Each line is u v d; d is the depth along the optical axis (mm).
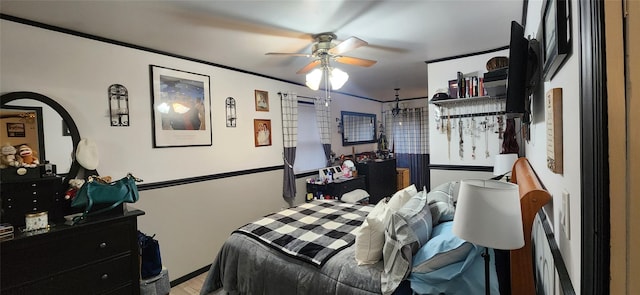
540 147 1442
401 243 1522
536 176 1468
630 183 503
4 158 1881
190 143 2980
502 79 2061
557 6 843
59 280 1836
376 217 1738
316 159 4734
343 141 5406
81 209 2141
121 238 2105
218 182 3236
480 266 1382
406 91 5422
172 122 2838
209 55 2924
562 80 925
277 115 3994
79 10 1896
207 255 3121
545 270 1306
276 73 3725
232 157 3398
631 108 500
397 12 2033
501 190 1005
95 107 2342
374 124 6379
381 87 4973
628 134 502
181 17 2045
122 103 2492
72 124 2199
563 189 929
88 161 2234
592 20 548
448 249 1431
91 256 1964
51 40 2125
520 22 2199
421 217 1724
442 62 3258
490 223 999
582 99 622
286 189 3979
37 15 1950
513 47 1394
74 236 1896
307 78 2508
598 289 545
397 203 2176
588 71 574
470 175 3209
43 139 2064
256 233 2186
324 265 1721
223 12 1983
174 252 2840
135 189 2217
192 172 3006
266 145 3811
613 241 521
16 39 1976
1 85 1919
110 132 2426
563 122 923
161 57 2762
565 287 805
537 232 1551
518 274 1219
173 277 2826
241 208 3480
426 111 6125
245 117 3559
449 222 1848
